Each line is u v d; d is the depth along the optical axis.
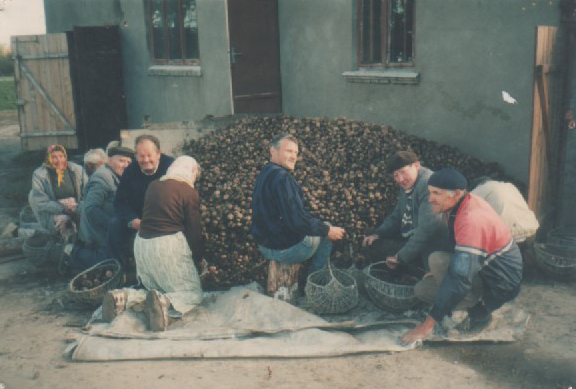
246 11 8.55
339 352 3.79
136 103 10.71
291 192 4.16
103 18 10.97
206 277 4.79
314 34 7.96
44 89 10.49
